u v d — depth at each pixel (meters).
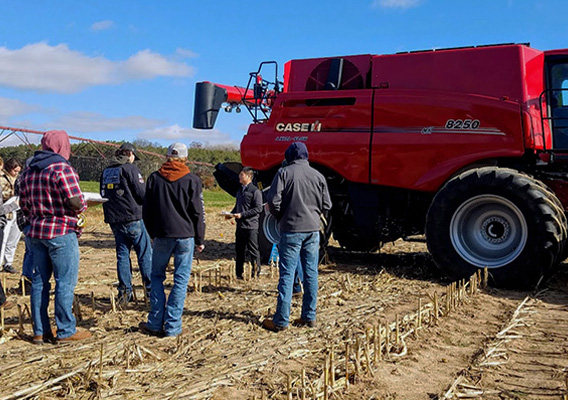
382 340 4.56
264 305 5.81
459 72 7.61
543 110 7.46
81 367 3.81
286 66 9.16
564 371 4.00
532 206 6.72
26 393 3.36
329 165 8.20
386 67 8.07
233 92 9.99
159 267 4.77
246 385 3.64
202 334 4.78
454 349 4.51
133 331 4.85
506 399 3.53
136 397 3.36
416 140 7.64
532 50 7.43
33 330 4.61
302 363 4.07
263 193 8.81
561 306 6.06
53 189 4.32
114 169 5.73
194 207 4.70
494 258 7.14
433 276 7.70
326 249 9.09
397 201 8.05
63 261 4.41
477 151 7.29
